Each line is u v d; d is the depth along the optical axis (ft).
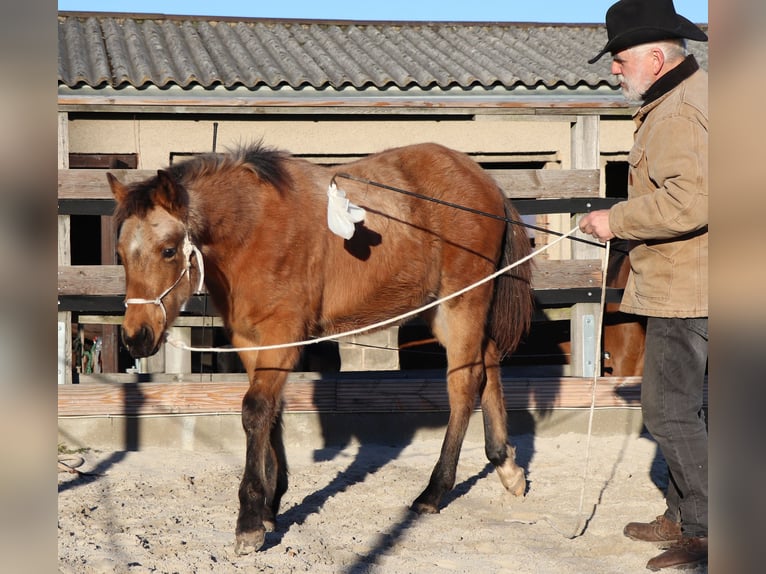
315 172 16.49
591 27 38.55
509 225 18.43
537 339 26.71
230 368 28.58
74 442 20.44
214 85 26.81
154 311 13.69
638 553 13.98
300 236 15.44
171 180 13.65
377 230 16.63
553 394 22.00
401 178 17.46
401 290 17.10
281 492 15.55
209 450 20.85
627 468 19.44
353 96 27.55
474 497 17.58
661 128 12.64
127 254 13.69
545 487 18.11
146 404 20.67
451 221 17.44
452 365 17.37
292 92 27.37
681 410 13.25
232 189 14.93
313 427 21.39
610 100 28.43
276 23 36.55
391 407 21.62
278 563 13.21
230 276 15.08
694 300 12.76
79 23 33.86
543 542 14.60
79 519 15.07
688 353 13.11
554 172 22.39
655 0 12.98
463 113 25.31
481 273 17.58
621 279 22.29
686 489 13.33
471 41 35.53
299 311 15.37
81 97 25.13
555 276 22.27
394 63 30.99
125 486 17.46
